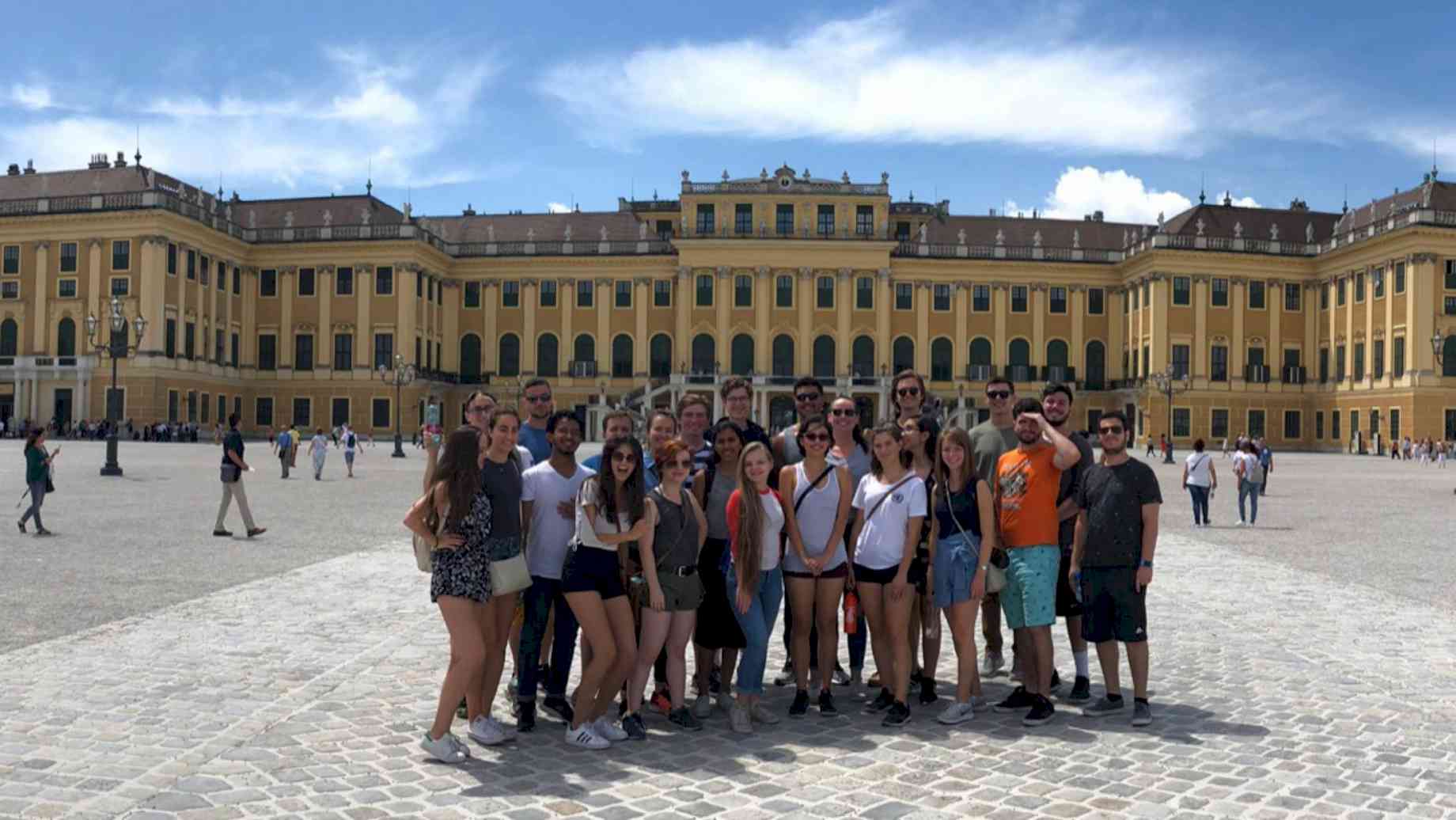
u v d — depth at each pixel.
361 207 89.44
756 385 86.75
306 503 28.17
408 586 15.38
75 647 11.30
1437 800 7.23
